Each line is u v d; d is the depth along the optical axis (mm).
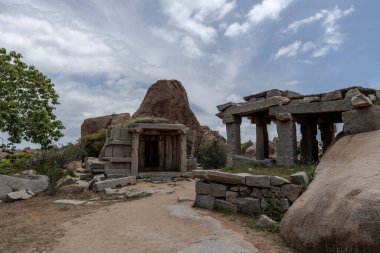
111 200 12219
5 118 15703
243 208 9227
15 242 6867
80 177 17312
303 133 14703
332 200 5863
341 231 5207
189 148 21844
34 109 17719
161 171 18875
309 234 5816
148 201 11711
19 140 16688
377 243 4703
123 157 17562
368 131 9391
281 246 6328
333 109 11617
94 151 26172
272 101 13555
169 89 29281
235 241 6637
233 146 15781
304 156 14484
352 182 6027
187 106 30078
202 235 7223
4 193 13852
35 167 19797
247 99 15352
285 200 8398
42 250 6344
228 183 9852
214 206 9977
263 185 8883
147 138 19812
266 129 16859
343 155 8719
